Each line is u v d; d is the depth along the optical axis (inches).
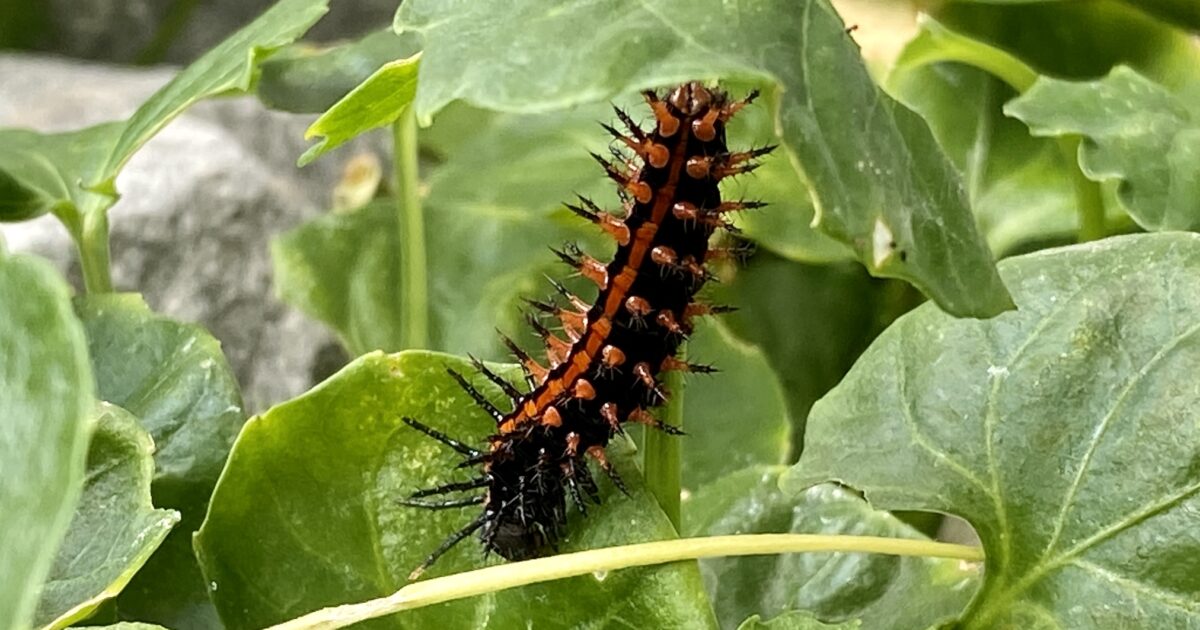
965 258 2.0
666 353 2.7
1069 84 3.4
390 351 4.8
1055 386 2.5
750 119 4.5
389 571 2.5
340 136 2.4
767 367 4.2
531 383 2.8
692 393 4.1
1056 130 3.2
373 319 4.9
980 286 2.0
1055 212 4.5
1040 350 2.5
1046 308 2.6
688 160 2.7
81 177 3.4
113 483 2.5
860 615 2.8
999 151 4.7
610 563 2.3
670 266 2.7
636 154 2.9
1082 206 3.6
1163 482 2.3
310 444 2.5
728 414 4.1
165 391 3.0
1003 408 2.5
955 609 2.7
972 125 4.8
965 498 2.5
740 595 3.0
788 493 2.7
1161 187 3.1
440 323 4.7
